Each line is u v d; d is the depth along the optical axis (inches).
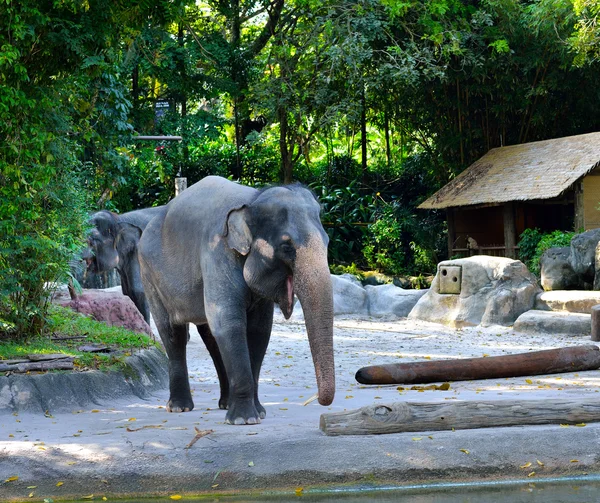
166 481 216.2
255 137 1072.8
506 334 649.6
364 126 1262.3
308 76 1090.7
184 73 1066.7
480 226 1039.6
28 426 262.1
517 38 1015.0
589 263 714.8
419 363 378.3
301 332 672.4
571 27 960.3
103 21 375.2
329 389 219.9
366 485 217.6
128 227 510.0
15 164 348.5
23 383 294.2
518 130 1117.1
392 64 1032.2
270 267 239.0
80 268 480.4
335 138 1411.2
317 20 993.5
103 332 402.9
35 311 364.2
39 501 212.5
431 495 208.8
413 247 1061.1
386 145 1307.8
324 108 1119.0
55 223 376.8
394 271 1055.6
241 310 253.3
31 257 369.4
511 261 714.2
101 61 390.0
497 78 1042.1
